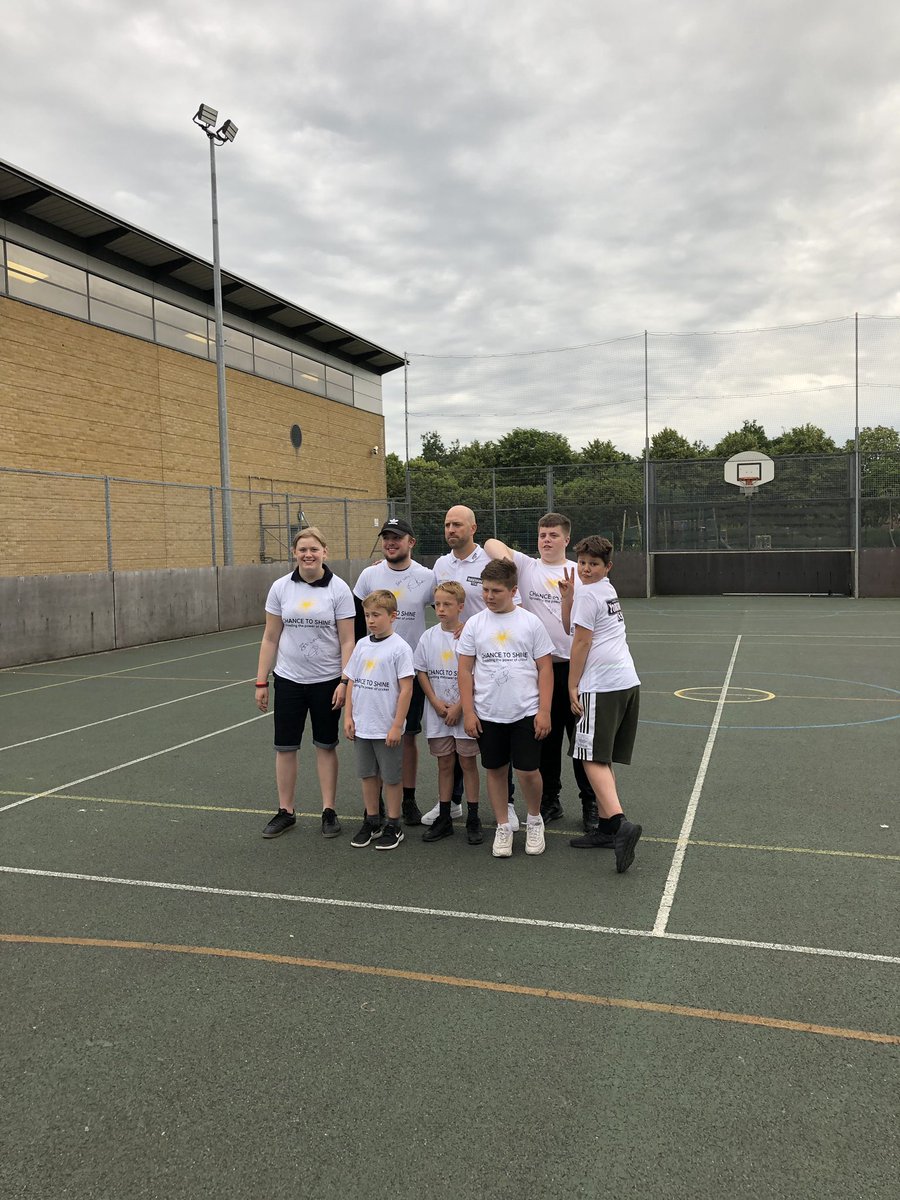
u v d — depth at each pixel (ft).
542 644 13.92
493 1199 6.64
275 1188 6.82
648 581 82.48
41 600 41.98
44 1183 6.95
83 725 26.25
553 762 16.24
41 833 15.94
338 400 98.84
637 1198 6.62
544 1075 8.22
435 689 15.05
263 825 16.30
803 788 17.97
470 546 16.37
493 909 12.15
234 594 59.16
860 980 9.93
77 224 59.88
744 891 12.61
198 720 26.78
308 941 11.25
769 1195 6.63
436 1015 9.36
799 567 83.61
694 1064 8.36
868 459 77.10
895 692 29.48
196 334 74.64
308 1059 8.57
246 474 81.05
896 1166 6.91
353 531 91.09
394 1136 7.39
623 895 12.56
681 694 29.81
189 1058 8.64
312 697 15.38
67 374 60.13
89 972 10.52
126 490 64.75
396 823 14.87
